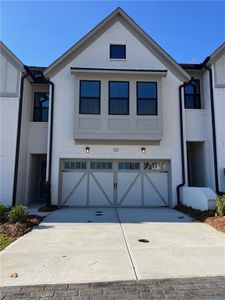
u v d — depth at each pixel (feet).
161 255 16.46
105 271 13.83
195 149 45.27
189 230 23.34
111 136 37.76
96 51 41.01
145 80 39.09
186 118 41.88
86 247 18.20
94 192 39.32
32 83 42.78
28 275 13.30
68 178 39.29
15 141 37.37
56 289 11.73
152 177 40.06
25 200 40.19
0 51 38.75
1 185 36.45
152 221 27.53
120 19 42.11
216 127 39.50
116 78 38.86
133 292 11.44
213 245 18.70
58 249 17.74
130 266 14.55
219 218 26.32
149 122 38.34
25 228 23.25
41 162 46.78
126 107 38.55
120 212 33.73
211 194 31.22
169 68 41.42
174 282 12.48
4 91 38.24
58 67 40.22
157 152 39.73
